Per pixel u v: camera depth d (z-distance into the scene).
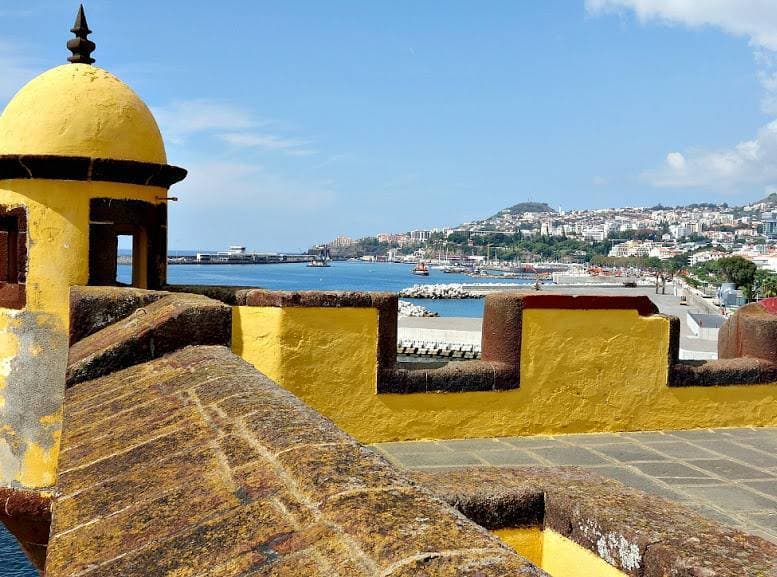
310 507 1.70
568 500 2.99
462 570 1.37
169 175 6.77
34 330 6.30
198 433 2.50
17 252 6.38
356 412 6.06
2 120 6.66
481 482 3.25
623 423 6.77
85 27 6.99
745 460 5.93
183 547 1.69
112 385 3.70
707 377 6.98
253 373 3.28
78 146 6.32
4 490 6.39
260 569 1.50
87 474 2.40
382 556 1.44
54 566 1.77
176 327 4.11
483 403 6.38
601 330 6.67
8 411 6.39
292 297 5.85
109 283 6.71
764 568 2.27
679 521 2.72
